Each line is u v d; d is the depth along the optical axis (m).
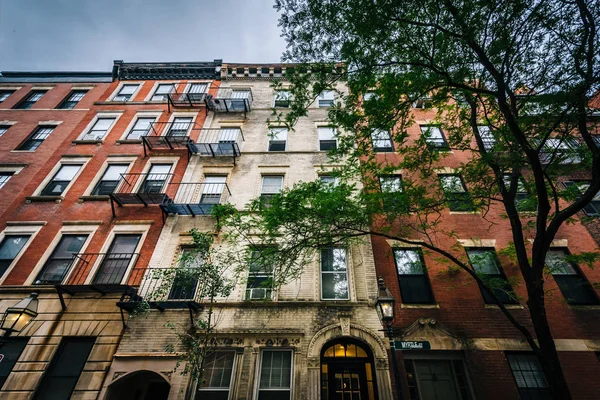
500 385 7.68
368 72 7.04
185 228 11.36
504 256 9.74
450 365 8.27
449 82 6.78
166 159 13.98
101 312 9.22
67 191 12.70
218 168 13.42
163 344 8.54
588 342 8.23
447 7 6.58
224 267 9.26
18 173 13.41
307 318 8.89
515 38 6.30
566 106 6.62
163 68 18.89
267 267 9.93
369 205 7.94
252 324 8.82
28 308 8.41
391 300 7.05
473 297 9.12
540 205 6.12
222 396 7.90
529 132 7.00
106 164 13.81
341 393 8.00
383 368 7.95
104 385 7.92
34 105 17.36
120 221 11.59
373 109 7.26
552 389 5.13
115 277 10.19
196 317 9.02
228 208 8.47
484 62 6.56
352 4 6.54
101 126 16.02
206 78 18.75
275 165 13.40
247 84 18.19
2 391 7.91
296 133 15.06
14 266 10.34
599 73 5.59
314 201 7.66
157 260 10.41
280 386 8.01
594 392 7.48
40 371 8.23
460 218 10.84
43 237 11.15
